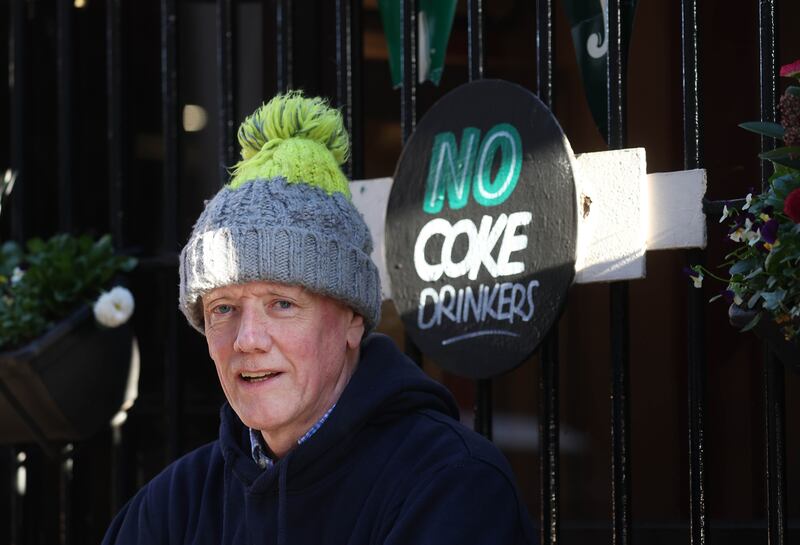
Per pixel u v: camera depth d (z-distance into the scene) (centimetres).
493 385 400
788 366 227
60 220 390
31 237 429
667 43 370
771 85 256
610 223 267
